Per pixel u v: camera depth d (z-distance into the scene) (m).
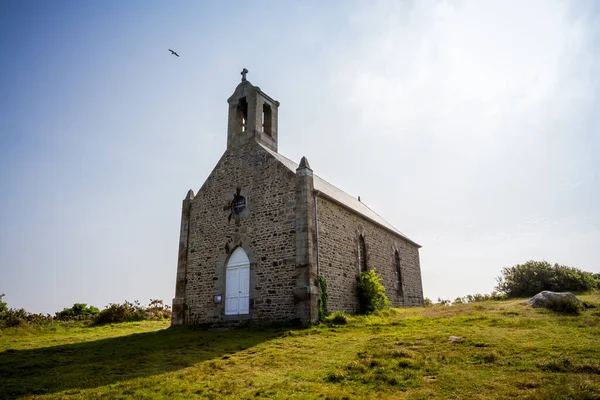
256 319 15.50
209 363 8.77
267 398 6.07
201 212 19.09
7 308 24.28
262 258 16.09
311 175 16.22
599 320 10.78
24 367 9.09
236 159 18.61
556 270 26.80
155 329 18.30
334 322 13.86
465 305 18.12
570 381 5.94
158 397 6.27
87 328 19.73
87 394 6.55
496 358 7.41
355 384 6.57
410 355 8.07
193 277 18.30
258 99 19.56
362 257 19.67
